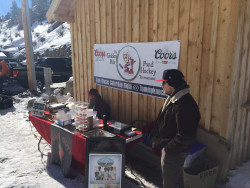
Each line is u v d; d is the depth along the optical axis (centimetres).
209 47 305
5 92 877
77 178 332
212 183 281
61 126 343
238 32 273
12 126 566
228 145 301
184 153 230
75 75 614
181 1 333
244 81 321
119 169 258
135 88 430
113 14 458
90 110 346
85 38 552
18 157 398
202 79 321
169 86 227
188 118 207
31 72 987
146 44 393
